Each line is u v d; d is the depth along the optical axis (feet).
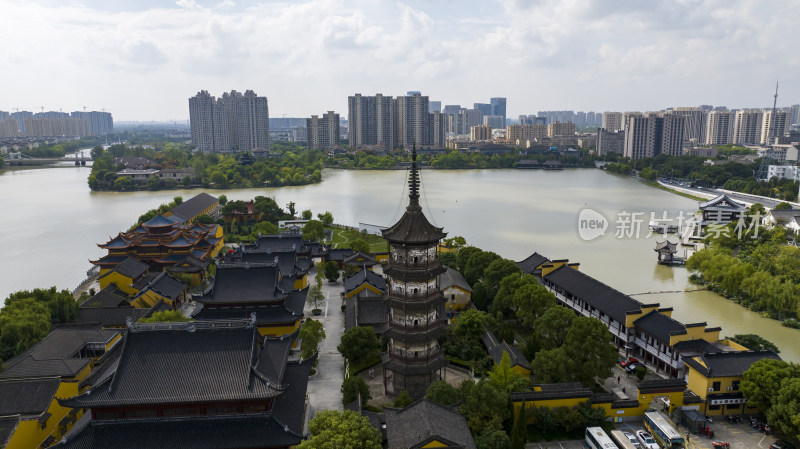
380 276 413.59
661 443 229.66
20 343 288.10
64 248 595.88
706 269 457.27
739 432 241.76
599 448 222.28
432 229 248.73
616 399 252.42
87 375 263.70
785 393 226.58
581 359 271.08
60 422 238.89
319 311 394.73
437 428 200.54
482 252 428.15
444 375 280.92
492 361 293.64
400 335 252.42
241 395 200.64
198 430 198.49
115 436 195.72
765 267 429.38
